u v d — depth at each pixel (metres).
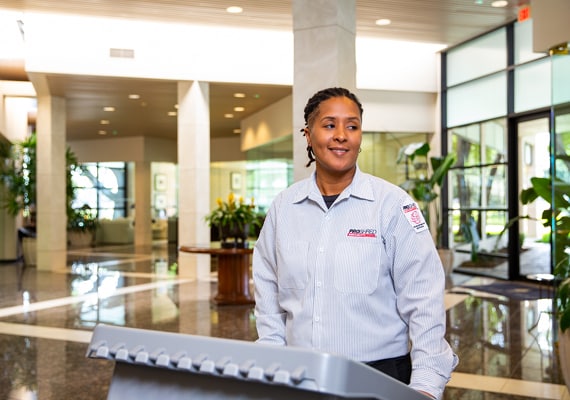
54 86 11.59
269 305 1.67
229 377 0.87
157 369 0.98
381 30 9.55
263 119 13.98
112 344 0.98
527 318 6.98
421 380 1.34
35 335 6.23
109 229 20.70
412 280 1.46
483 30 9.64
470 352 5.45
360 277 1.47
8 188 14.44
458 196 11.80
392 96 12.20
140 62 10.73
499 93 10.60
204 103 11.06
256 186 14.84
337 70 5.33
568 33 5.11
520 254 10.24
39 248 12.51
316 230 1.55
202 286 9.90
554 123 4.39
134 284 10.17
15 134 15.53
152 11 8.50
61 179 12.66
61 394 4.25
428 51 12.16
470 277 10.99
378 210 1.51
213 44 10.98
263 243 1.69
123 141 20.06
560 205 4.32
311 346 1.48
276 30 9.48
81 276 11.33
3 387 4.42
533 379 4.59
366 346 1.46
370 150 12.23
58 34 10.44
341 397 0.84
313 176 1.64
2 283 10.38
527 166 10.06
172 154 20.81
